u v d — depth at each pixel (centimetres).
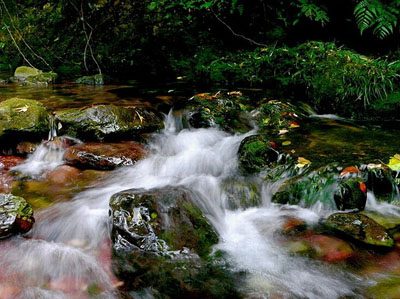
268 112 490
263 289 211
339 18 680
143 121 452
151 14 911
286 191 315
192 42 860
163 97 602
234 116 481
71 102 562
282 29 761
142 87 702
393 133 415
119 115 436
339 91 516
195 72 770
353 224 259
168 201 266
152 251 242
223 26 843
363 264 228
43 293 211
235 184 335
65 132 427
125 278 224
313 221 283
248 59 705
